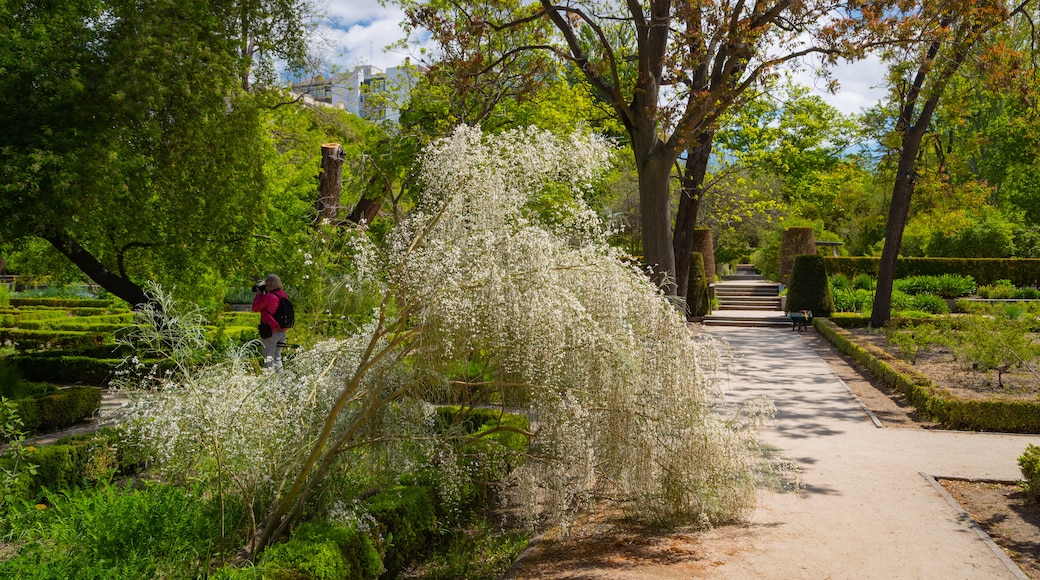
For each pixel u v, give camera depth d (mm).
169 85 10734
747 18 10766
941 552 5164
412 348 5109
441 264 4906
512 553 5453
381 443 5293
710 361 5715
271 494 5074
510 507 6613
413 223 5480
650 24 11406
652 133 11711
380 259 5527
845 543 5340
